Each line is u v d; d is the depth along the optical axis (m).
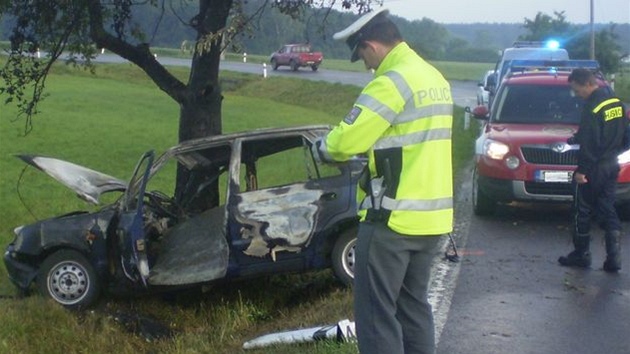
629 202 11.34
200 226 9.10
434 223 4.45
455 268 9.02
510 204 12.75
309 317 7.83
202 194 9.91
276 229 8.62
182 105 10.77
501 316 7.42
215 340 8.01
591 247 10.09
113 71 53.91
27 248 9.02
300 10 10.34
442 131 4.48
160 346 8.15
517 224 11.42
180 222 9.41
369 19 4.49
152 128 30.91
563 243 10.30
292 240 8.62
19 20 10.31
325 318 7.57
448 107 4.53
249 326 8.55
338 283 9.12
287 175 14.88
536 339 6.82
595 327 7.13
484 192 11.61
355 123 4.30
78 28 10.34
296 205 8.66
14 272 9.27
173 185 17.09
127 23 10.72
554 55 26.31
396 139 4.39
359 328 4.55
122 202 8.97
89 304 8.95
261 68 55.66
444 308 7.64
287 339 6.83
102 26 10.39
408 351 4.75
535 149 11.28
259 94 46.22
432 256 4.65
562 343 6.73
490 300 7.89
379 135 4.35
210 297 9.44
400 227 4.41
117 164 22.53
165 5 10.91
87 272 8.93
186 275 8.70
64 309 8.45
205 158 9.41
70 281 8.98
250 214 8.65
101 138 27.78
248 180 9.36
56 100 39.53
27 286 9.18
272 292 9.43
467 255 9.63
